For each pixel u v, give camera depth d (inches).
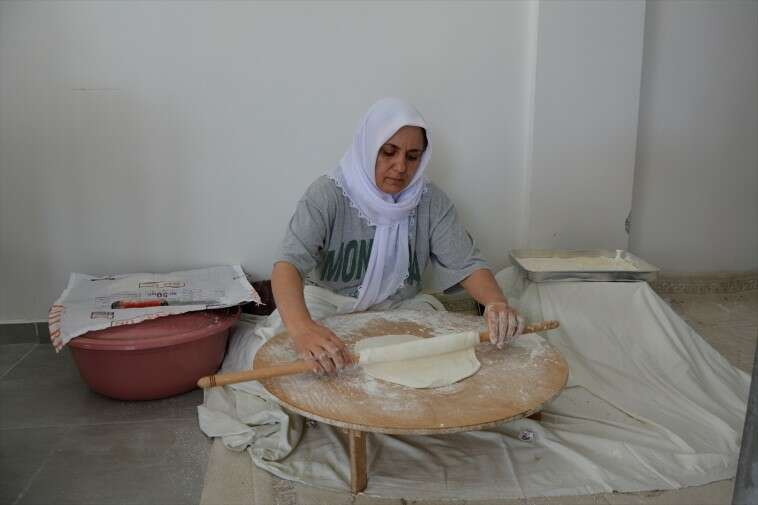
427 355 63.7
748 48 120.5
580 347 87.1
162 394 85.8
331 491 63.2
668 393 79.3
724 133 124.5
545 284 91.9
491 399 58.4
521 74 109.0
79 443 74.8
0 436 76.2
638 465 66.1
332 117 105.4
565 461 67.2
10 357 100.7
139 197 103.2
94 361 82.0
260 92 102.3
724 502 60.9
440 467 66.6
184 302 89.0
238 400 80.2
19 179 99.4
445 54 106.0
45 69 95.8
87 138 99.4
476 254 82.9
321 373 60.1
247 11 99.0
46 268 103.8
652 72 119.1
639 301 90.4
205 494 63.7
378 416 55.1
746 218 129.9
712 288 129.6
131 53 97.5
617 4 105.3
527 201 112.8
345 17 101.7
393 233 80.1
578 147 110.7
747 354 99.2
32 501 63.6
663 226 128.3
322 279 84.5
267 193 106.8
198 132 102.2
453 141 110.2
